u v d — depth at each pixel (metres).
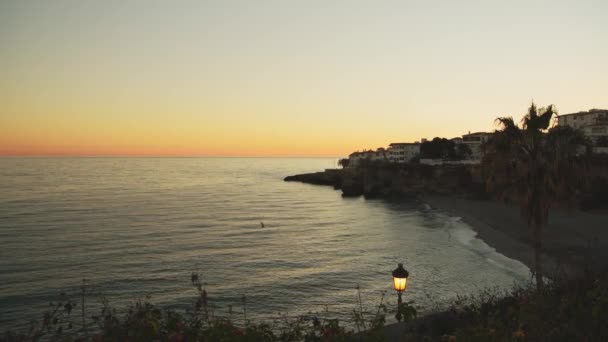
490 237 44.03
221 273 32.34
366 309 24.19
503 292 25.52
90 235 47.78
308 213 71.88
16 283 29.33
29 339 7.98
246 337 6.46
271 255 38.72
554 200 17.66
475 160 120.19
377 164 118.44
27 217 61.06
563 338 6.96
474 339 7.47
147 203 84.12
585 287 10.83
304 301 26.08
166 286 28.98
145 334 6.48
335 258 37.31
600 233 41.44
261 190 126.62
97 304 25.03
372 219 63.44
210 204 85.25
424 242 43.56
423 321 12.36
